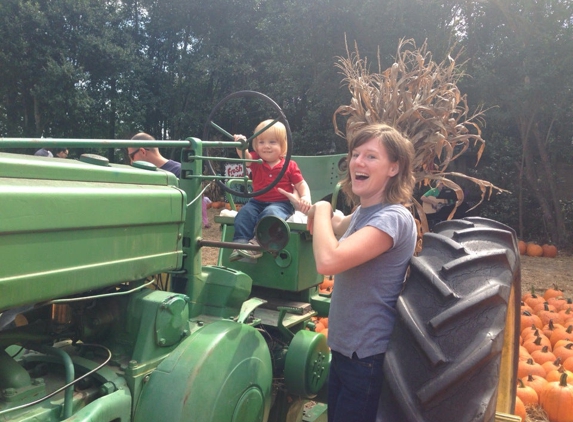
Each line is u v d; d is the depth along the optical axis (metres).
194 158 2.75
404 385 1.91
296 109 15.65
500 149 13.09
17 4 17.22
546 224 12.74
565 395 4.17
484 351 1.85
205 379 2.20
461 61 12.66
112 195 2.06
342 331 2.22
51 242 1.81
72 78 17.31
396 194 2.21
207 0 17.91
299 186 3.63
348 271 2.23
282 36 14.64
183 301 2.41
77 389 2.15
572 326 5.43
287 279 3.50
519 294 2.86
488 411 1.80
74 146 1.99
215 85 18.89
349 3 12.80
